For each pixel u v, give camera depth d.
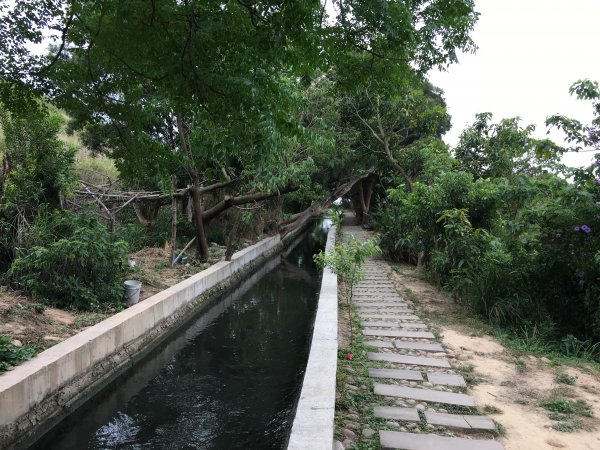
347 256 7.13
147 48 3.09
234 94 3.20
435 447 3.17
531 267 6.87
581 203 6.14
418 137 19.03
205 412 5.30
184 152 8.66
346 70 4.24
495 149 11.75
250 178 11.11
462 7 3.71
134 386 6.04
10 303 6.22
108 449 4.51
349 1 3.32
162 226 14.34
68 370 5.01
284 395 5.73
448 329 6.26
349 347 5.38
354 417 3.64
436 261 8.75
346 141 15.72
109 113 3.79
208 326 8.90
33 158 7.99
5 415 4.02
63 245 6.82
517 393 4.19
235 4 2.90
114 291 7.21
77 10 2.99
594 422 3.61
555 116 6.34
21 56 3.24
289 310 10.23
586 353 5.48
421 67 4.22
